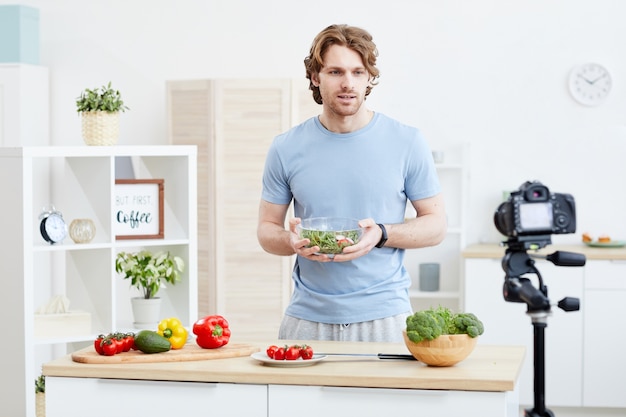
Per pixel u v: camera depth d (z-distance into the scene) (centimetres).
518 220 278
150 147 463
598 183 631
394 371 278
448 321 287
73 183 470
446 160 641
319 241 323
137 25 657
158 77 656
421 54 639
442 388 269
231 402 282
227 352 303
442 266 647
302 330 345
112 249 459
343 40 323
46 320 451
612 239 630
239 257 600
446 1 636
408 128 348
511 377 269
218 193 598
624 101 627
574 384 586
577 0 627
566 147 632
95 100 459
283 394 279
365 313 338
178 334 310
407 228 337
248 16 649
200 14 652
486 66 636
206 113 599
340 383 274
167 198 485
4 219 431
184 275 478
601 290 581
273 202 358
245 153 598
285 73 648
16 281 430
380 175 341
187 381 285
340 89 327
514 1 631
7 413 436
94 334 460
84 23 659
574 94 628
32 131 637
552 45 630
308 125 349
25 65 629
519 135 636
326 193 343
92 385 290
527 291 269
